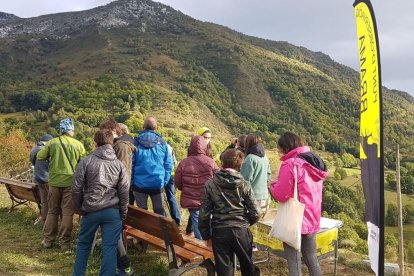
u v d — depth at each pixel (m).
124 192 4.10
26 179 14.45
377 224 3.09
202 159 5.29
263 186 4.91
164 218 4.01
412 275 5.16
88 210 4.00
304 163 3.74
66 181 5.54
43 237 6.19
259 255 5.64
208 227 3.68
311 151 3.90
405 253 7.03
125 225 5.01
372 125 3.14
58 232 6.31
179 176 5.34
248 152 4.97
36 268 4.83
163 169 5.49
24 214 7.64
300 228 3.65
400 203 3.84
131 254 5.47
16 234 6.32
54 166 5.57
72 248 5.65
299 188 3.72
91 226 4.07
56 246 5.72
